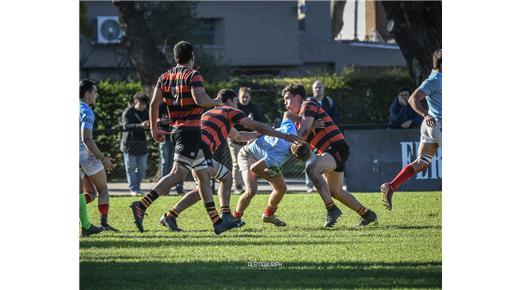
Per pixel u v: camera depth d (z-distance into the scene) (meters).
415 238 29.78
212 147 29.69
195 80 28.27
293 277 23.94
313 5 113.06
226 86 62.84
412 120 47.78
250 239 29.73
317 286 23.14
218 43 98.50
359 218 35.38
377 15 114.75
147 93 59.59
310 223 33.81
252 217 35.66
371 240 29.38
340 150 31.42
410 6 60.03
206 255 26.91
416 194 44.53
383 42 108.75
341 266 25.36
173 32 84.50
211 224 33.94
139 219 29.27
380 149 47.41
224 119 30.14
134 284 23.55
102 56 92.62
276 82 65.88
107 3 92.75
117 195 47.53
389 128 48.16
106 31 89.56
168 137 45.84
